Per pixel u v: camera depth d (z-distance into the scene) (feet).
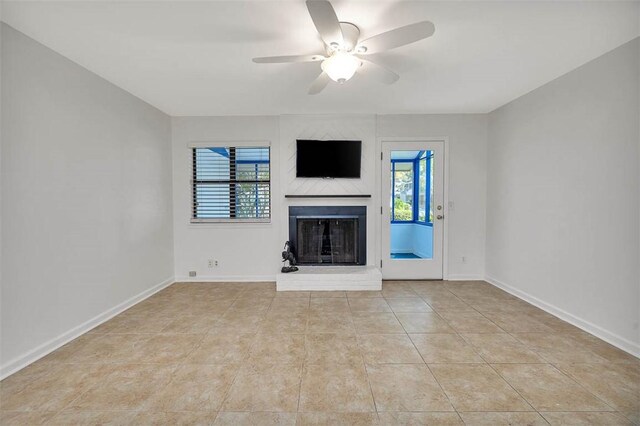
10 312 6.66
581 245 8.80
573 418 5.29
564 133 9.36
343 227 14.35
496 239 13.11
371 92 11.00
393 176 14.15
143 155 11.74
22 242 6.93
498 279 13.01
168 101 11.88
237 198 14.26
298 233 14.30
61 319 7.97
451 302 11.19
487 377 6.48
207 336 8.49
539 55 8.14
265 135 13.97
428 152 14.03
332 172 13.87
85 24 6.62
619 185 7.66
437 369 6.80
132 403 5.70
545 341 8.07
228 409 5.55
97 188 9.29
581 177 8.77
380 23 6.63
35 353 7.21
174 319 9.70
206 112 13.43
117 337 8.42
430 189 14.11
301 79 9.78
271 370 6.79
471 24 6.71
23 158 6.95
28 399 5.80
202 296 12.05
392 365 6.97
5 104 6.57
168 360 7.22
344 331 8.79
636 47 7.25
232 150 14.17
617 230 7.72
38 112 7.33
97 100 9.28
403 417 5.33
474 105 12.54
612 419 5.25
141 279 11.58
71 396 5.90
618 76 7.67
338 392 6.01
